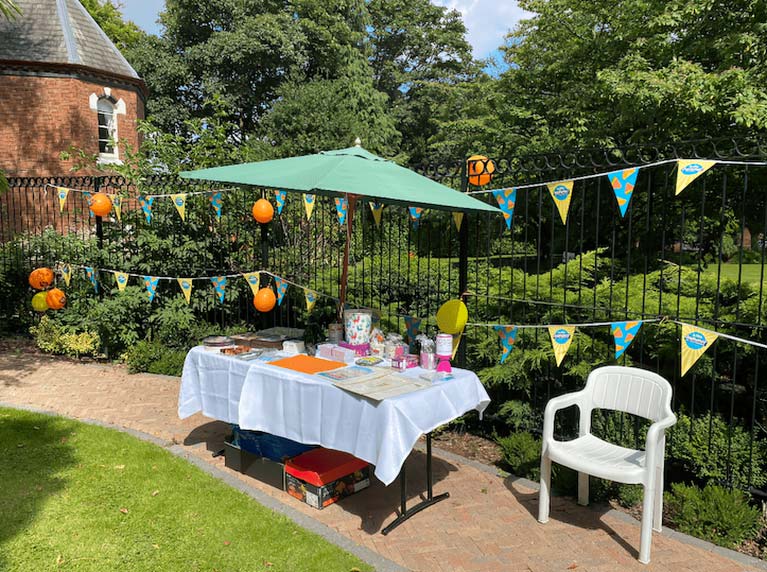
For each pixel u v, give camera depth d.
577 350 4.92
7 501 3.73
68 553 3.17
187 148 8.67
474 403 4.00
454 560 3.29
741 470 4.05
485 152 12.73
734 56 7.54
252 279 5.87
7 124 16.62
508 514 3.86
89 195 7.68
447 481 4.37
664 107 7.43
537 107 12.04
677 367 5.02
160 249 7.69
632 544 3.50
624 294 5.04
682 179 3.60
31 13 17.42
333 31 25.94
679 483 4.16
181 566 3.09
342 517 3.76
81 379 6.84
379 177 3.75
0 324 8.98
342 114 19.34
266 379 3.98
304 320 7.45
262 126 19.97
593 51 10.51
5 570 2.99
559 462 3.54
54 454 4.53
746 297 5.29
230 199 7.86
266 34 24.58
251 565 3.12
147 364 7.23
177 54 26.95
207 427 5.33
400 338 4.33
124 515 3.62
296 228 8.10
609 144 8.65
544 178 5.51
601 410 4.84
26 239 9.16
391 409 3.30
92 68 17.34
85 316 7.82
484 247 7.73
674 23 8.02
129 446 4.75
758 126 6.29
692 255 7.79
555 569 3.22
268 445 4.21
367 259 6.78
